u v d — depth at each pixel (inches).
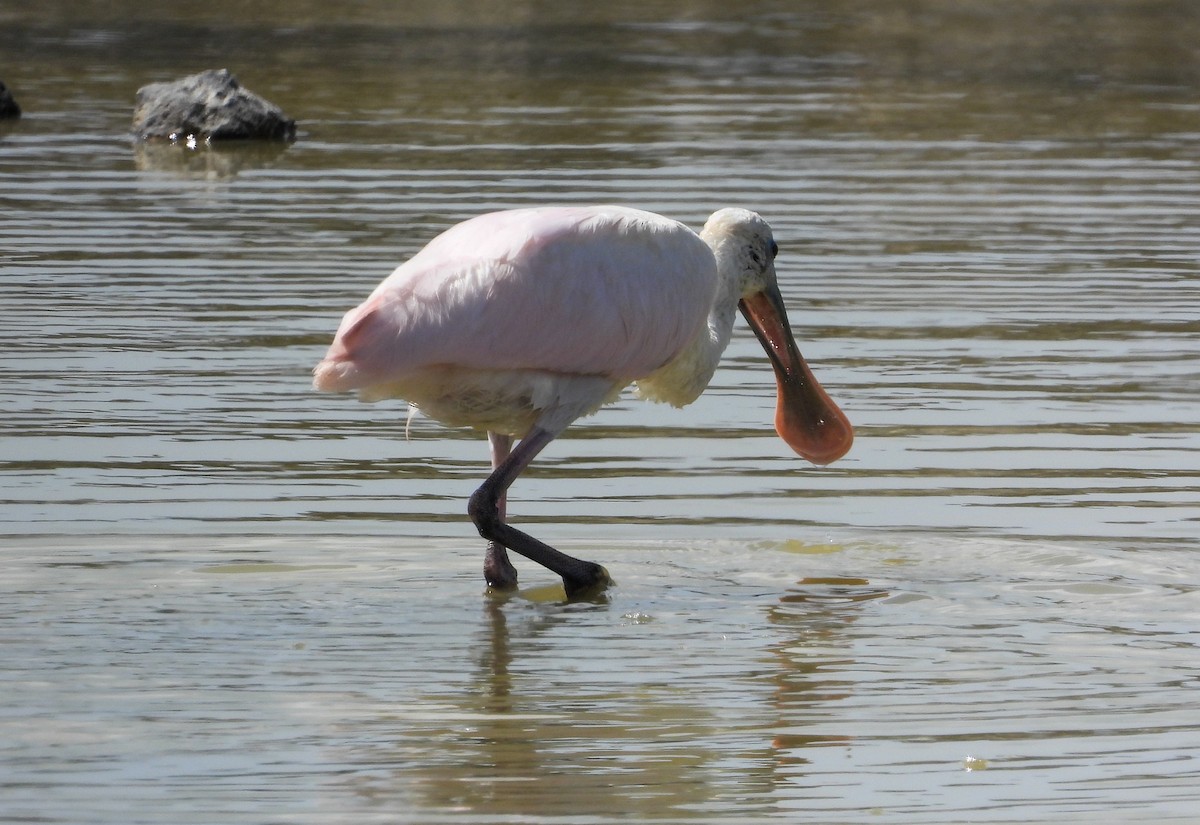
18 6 1637.6
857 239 745.0
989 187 855.7
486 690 342.3
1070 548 428.5
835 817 285.9
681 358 442.3
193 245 727.1
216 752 309.6
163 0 1707.7
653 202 797.9
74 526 434.3
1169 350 598.9
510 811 286.8
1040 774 302.4
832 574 416.2
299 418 527.2
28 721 322.0
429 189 834.2
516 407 411.2
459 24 1560.0
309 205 802.8
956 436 514.0
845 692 342.3
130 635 369.4
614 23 1573.6
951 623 383.6
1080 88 1209.4
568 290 405.1
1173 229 772.0
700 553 430.6
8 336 597.6
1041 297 662.5
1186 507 456.4
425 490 471.5
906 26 1581.0
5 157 920.3
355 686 343.3
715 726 324.5
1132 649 366.6
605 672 353.1
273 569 412.2
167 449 495.2
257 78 1216.8
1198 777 301.4
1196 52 1422.2
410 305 393.1
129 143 974.4
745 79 1227.2
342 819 282.8
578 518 453.4
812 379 469.1
